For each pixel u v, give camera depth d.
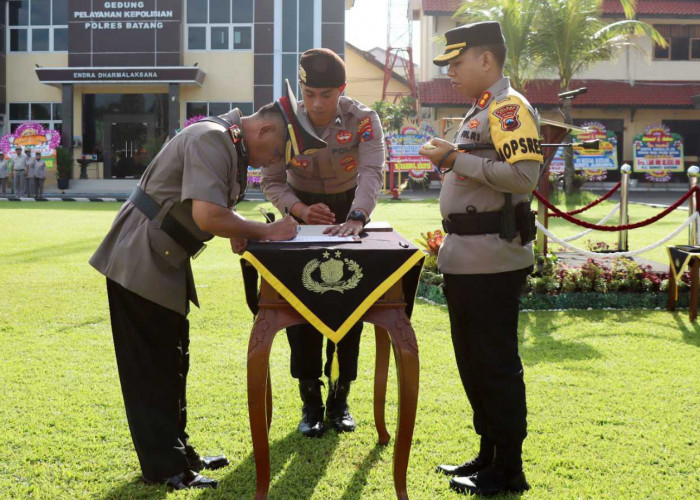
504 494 2.61
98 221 13.82
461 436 3.14
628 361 4.33
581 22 20.17
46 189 26.80
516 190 2.46
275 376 4.05
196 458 2.82
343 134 3.29
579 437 3.12
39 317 5.46
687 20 27.52
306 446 3.05
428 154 2.54
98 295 6.36
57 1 27.12
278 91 26.67
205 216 2.41
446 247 2.66
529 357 4.42
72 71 25.84
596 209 17.41
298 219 3.39
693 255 5.48
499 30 2.60
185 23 26.67
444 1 27.75
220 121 2.57
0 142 25.92
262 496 2.45
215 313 5.67
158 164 2.56
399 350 2.44
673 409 3.47
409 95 31.61
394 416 3.39
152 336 2.62
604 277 6.18
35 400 3.54
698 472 2.78
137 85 26.97
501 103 2.50
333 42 26.45
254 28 26.53
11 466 2.79
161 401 2.63
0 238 10.77
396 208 17.59
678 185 28.08
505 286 2.57
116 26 26.23
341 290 2.35
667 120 28.30
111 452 2.95
